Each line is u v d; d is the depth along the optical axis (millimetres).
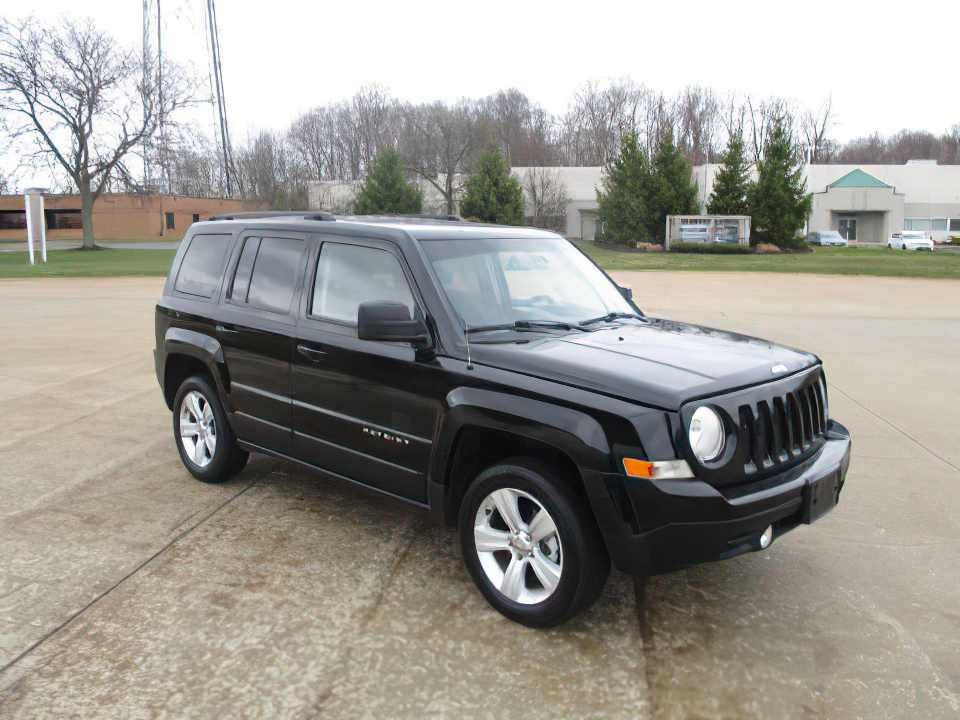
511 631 3490
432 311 3824
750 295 19312
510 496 3514
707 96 102688
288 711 2910
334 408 4230
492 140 64750
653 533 3104
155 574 4012
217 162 66188
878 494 5371
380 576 4016
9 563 4121
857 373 9555
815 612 3723
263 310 4703
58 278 24750
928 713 2947
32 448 6223
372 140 94125
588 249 48750
